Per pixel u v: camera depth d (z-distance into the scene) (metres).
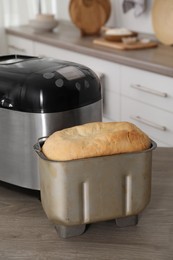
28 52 3.49
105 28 3.34
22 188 1.07
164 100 2.33
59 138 0.85
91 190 0.83
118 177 0.84
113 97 2.71
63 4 3.96
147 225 0.91
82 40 3.08
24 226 0.92
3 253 0.83
